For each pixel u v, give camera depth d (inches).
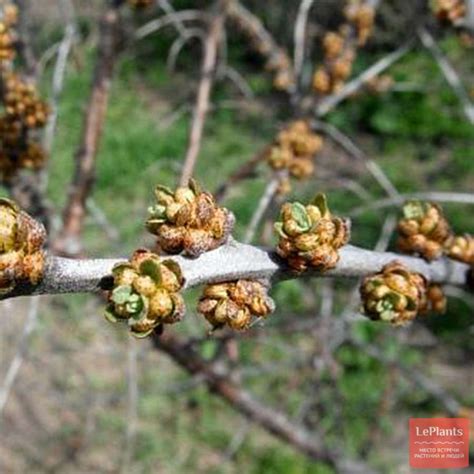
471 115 107.6
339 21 162.6
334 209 231.6
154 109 273.9
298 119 103.0
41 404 175.8
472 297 203.0
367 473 112.5
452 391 189.6
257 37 119.5
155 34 295.1
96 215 102.8
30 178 93.3
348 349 188.4
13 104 85.5
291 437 110.9
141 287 38.1
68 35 101.0
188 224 42.3
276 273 44.9
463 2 88.2
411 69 268.5
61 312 166.7
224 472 176.1
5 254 35.9
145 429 177.8
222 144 259.4
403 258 54.8
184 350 102.7
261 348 170.1
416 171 265.0
